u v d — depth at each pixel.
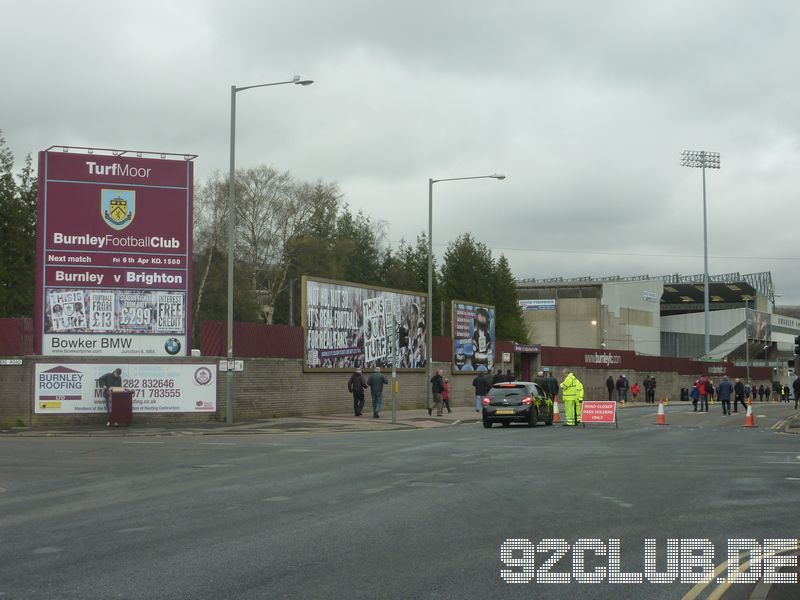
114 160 33.12
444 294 89.56
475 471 17.58
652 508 12.79
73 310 32.44
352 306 42.31
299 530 11.05
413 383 47.84
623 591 8.13
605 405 35.94
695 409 53.03
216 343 34.53
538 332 104.94
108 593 7.93
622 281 109.94
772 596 7.85
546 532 10.91
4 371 31.78
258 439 26.98
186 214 33.78
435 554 9.59
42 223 32.28
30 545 10.20
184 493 14.50
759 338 127.50
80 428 30.94
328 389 40.50
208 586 8.17
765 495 14.16
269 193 70.38
